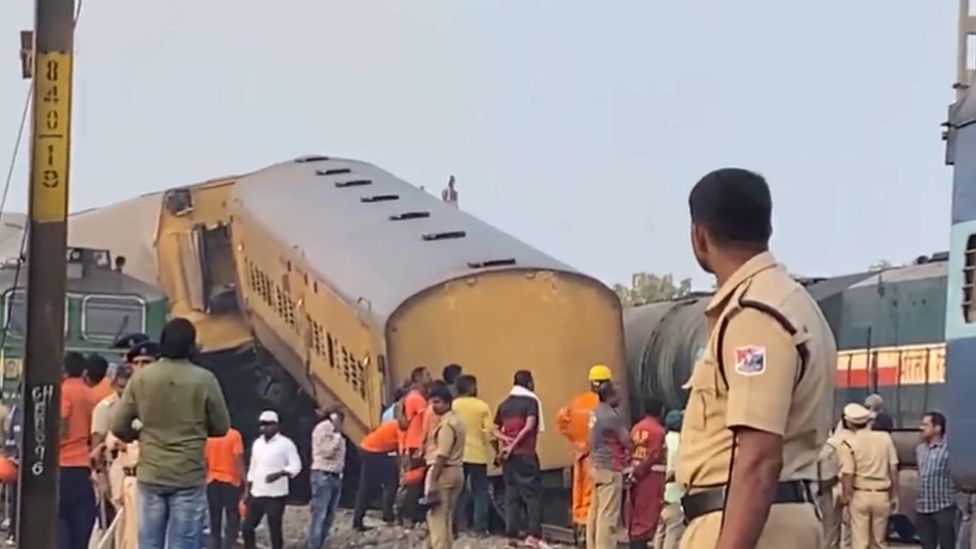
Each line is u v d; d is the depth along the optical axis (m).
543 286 25.50
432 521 17.72
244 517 20.06
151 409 11.70
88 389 14.53
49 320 9.89
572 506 23.03
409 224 28.59
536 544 21.53
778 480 5.01
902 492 22.95
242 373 32.34
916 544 23.95
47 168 9.87
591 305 25.72
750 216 5.24
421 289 25.06
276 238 30.80
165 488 11.70
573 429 19.77
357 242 28.69
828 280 27.33
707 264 5.35
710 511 5.18
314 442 21.33
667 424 20.36
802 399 5.09
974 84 13.38
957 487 12.98
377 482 24.11
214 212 33.81
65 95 9.91
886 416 19.84
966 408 12.80
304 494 30.73
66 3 9.88
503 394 25.22
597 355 25.66
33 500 9.96
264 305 31.67
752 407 4.98
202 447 11.88
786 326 5.04
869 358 25.20
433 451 17.86
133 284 28.52
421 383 21.02
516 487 21.75
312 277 28.80
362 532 23.50
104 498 14.98
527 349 25.34
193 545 11.77
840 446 17.16
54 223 9.91
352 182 31.89
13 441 19.08
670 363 30.31
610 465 17.80
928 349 23.84
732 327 5.12
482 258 25.86
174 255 33.66
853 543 17.31
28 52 10.27
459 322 25.19
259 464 19.92
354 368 26.62
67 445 14.30
